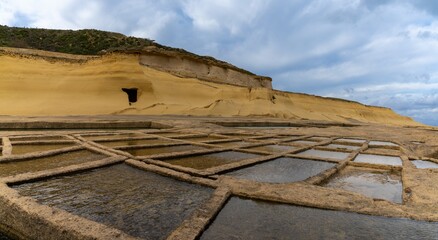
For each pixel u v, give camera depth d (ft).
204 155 22.22
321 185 14.62
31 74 74.64
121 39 182.19
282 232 9.24
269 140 32.30
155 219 10.24
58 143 25.44
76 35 177.58
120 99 80.33
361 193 13.58
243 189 12.84
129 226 9.67
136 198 12.23
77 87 77.66
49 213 9.62
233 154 22.94
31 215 9.69
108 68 83.41
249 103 104.12
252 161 19.06
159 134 34.86
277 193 12.33
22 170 16.15
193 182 14.20
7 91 70.18
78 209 11.02
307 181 14.35
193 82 102.68
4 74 71.77
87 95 77.71
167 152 22.81
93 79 80.64
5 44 147.43
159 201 11.93
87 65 85.71
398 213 10.54
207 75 122.11
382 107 171.94
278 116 99.50
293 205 11.48
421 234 9.18
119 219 10.19
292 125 67.51
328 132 45.24
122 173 15.93
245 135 36.58
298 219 10.20
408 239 8.88
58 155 20.44
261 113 97.40
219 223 9.79
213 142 29.09
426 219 10.12
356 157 23.47
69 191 12.96
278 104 111.34
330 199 11.76
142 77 85.92
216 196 11.83
